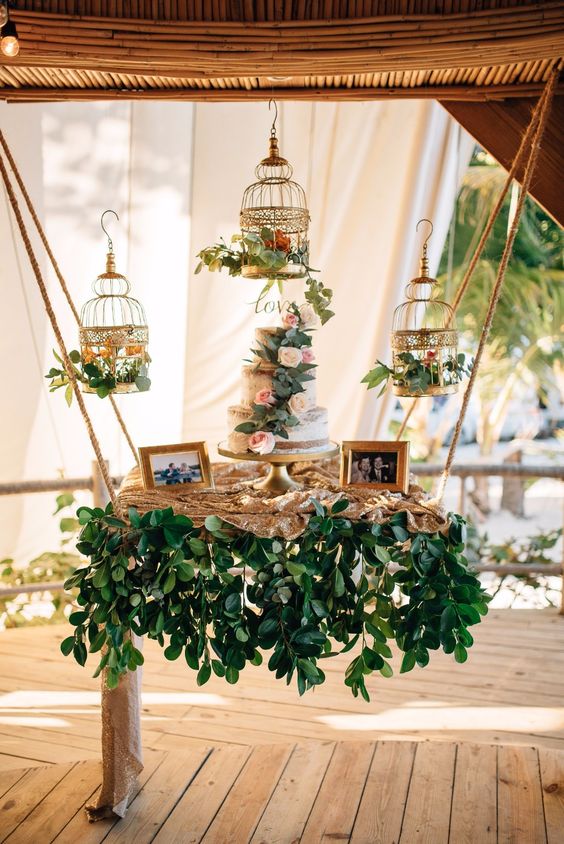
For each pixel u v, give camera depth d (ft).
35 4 6.24
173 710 9.61
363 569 7.00
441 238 13.15
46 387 13.11
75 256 12.79
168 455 7.89
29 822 7.44
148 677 10.53
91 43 6.31
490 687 10.06
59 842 7.15
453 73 7.59
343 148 12.74
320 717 9.39
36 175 12.38
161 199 12.88
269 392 7.49
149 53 6.37
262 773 8.14
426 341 7.66
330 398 13.73
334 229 13.05
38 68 7.20
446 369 7.73
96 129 12.48
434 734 8.95
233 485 8.00
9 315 12.71
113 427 13.57
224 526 6.78
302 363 7.57
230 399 13.76
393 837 7.12
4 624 12.95
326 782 7.95
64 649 7.03
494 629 11.93
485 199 19.22
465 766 8.15
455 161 12.74
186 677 10.53
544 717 9.29
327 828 7.26
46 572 13.35
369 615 7.06
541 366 21.54
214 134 12.74
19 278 12.65
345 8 6.29
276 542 6.73
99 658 11.22
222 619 6.93
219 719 9.37
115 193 12.78
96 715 9.61
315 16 6.33
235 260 7.90
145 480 7.79
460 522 7.02
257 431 7.53
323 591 6.98
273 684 10.30
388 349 13.33
